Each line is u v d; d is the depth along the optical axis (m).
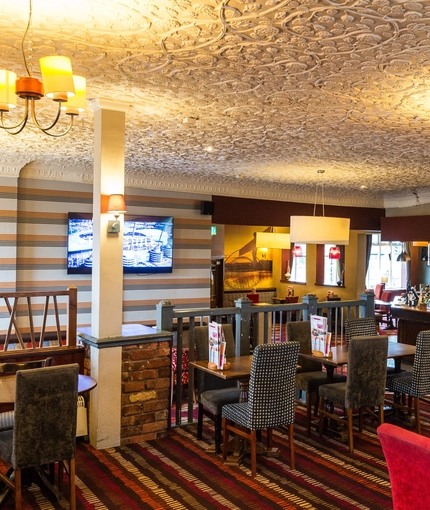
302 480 3.92
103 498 3.60
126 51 3.28
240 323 5.50
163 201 8.76
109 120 4.52
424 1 2.54
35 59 3.45
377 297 13.63
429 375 4.94
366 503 3.55
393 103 4.36
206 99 4.33
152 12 2.71
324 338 5.05
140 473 4.02
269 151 6.53
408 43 3.08
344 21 2.79
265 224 9.75
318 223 6.78
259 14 2.72
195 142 6.06
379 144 6.02
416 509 2.27
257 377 3.89
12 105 2.79
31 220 7.67
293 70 3.59
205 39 3.07
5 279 7.31
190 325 5.21
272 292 14.74
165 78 3.81
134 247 8.42
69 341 4.77
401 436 2.29
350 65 3.47
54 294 4.72
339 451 4.52
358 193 10.53
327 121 5.00
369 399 4.55
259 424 3.94
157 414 4.79
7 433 3.38
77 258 7.91
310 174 8.34
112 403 4.55
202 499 3.60
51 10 2.70
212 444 4.64
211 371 4.30
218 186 9.22
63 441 3.22
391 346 5.62
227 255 13.92
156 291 8.72
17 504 3.15
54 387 3.15
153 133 5.61
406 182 9.08
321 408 4.90
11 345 7.32
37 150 6.68
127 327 5.05
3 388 3.47
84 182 8.04
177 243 8.91
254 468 3.95
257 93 4.15
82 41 3.12
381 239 10.84
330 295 12.70
